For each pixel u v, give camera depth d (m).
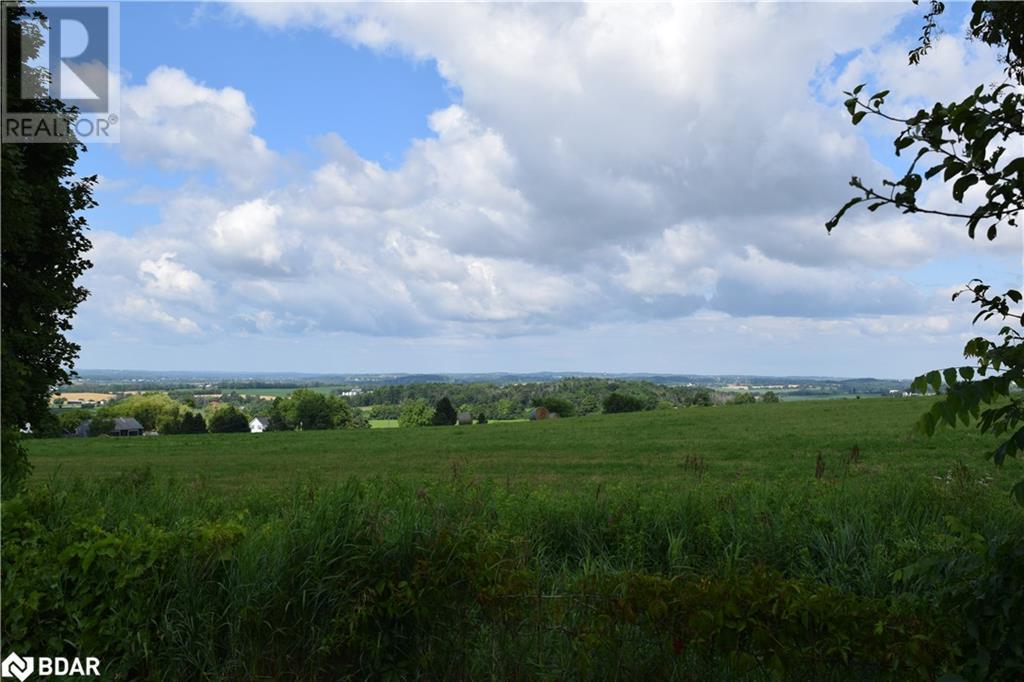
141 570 4.30
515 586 3.87
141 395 114.25
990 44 2.69
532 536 6.98
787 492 8.38
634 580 3.65
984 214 2.57
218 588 4.45
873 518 6.76
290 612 4.29
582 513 7.89
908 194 2.66
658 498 8.24
